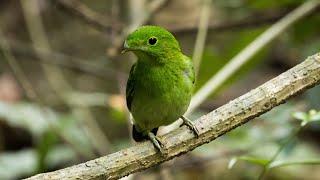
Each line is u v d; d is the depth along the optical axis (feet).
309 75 23.36
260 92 23.24
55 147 43.73
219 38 46.06
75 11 42.68
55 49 59.52
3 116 39.93
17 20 61.26
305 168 48.34
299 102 38.75
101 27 42.32
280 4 42.88
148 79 27.35
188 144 23.06
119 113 39.17
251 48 35.01
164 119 28.22
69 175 21.42
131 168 22.41
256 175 47.14
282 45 54.75
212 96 41.57
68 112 50.03
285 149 32.17
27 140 51.78
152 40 26.99
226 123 23.13
